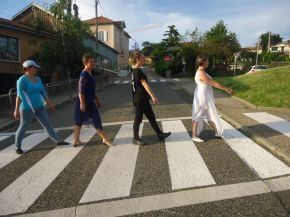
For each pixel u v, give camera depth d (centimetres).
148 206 423
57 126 1038
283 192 440
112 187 487
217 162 570
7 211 433
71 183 512
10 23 2188
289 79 1368
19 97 689
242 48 5638
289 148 613
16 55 2342
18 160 655
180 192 457
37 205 445
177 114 1095
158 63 5666
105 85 2652
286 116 934
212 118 707
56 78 2725
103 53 4694
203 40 4816
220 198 432
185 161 582
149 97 700
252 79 1578
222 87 679
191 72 4628
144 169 553
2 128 1059
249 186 463
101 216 406
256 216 383
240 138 719
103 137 712
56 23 2464
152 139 746
